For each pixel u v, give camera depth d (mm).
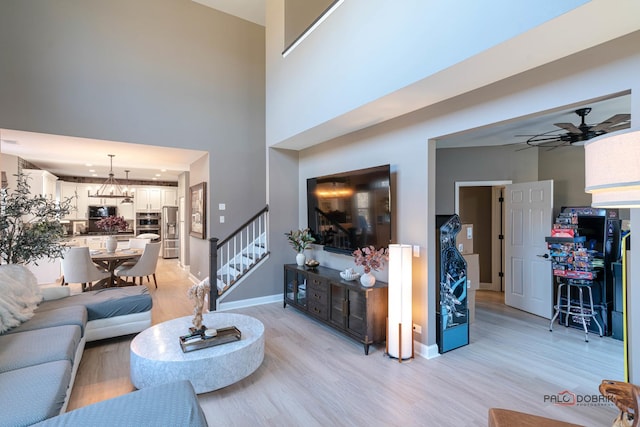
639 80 1897
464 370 2971
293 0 4742
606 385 1411
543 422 1382
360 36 3164
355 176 4016
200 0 5223
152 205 10102
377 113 3426
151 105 4828
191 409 1643
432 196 3285
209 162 5355
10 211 3562
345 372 2928
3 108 3852
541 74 2367
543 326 4188
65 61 4215
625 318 1958
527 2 1854
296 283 4672
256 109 5812
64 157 6000
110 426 1490
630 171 1048
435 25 2396
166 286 6258
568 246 3986
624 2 1597
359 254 3559
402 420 2256
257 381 2766
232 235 4969
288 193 5504
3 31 3867
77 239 8125
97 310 3457
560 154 5125
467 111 2867
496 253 6172
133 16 4695
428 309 3258
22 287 3154
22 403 1645
